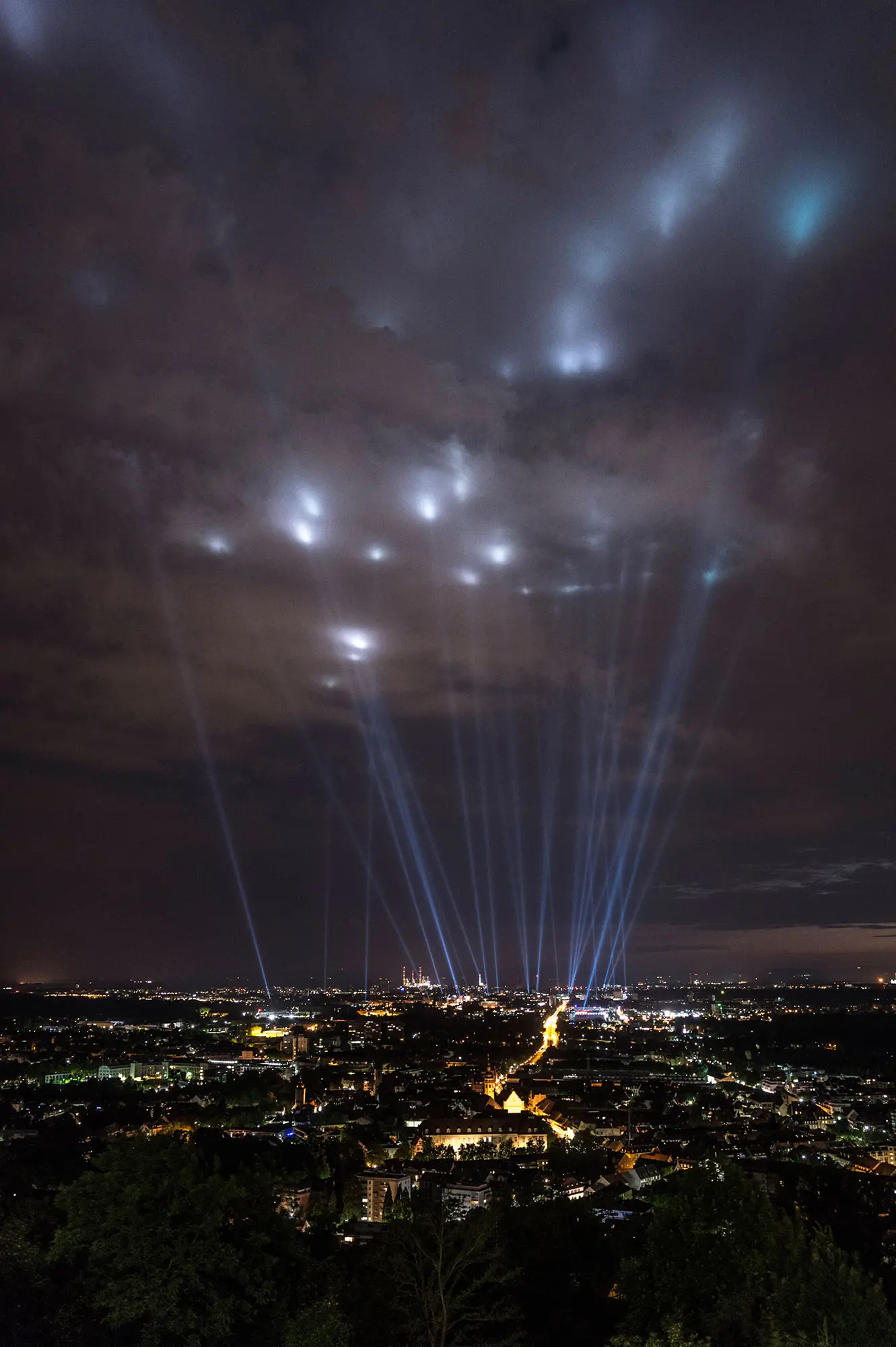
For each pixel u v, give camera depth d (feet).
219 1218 244.22
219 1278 242.78
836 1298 227.40
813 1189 401.49
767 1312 241.35
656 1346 228.43
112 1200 242.99
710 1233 275.18
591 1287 383.45
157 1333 227.40
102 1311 232.32
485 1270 326.65
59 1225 277.85
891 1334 218.59
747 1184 290.76
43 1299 228.02
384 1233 358.43
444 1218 324.60
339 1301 305.73
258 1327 249.34
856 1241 362.12
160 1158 254.27
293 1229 279.49
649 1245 281.54
